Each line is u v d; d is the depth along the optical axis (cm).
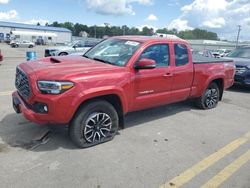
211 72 678
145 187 345
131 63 478
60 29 9412
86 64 461
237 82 1005
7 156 400
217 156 441
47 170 369
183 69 584
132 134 512
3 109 607
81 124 425
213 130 563
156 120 602
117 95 453
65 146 441
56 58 502
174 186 350
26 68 441
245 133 556
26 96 423
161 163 407
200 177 374
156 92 530
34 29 8731
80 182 346
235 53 1134
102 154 423
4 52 3198
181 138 509
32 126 512
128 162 404
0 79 998
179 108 708
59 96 390
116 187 341
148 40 523
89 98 419
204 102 701
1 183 335
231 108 749
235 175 384
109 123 462
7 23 8531
